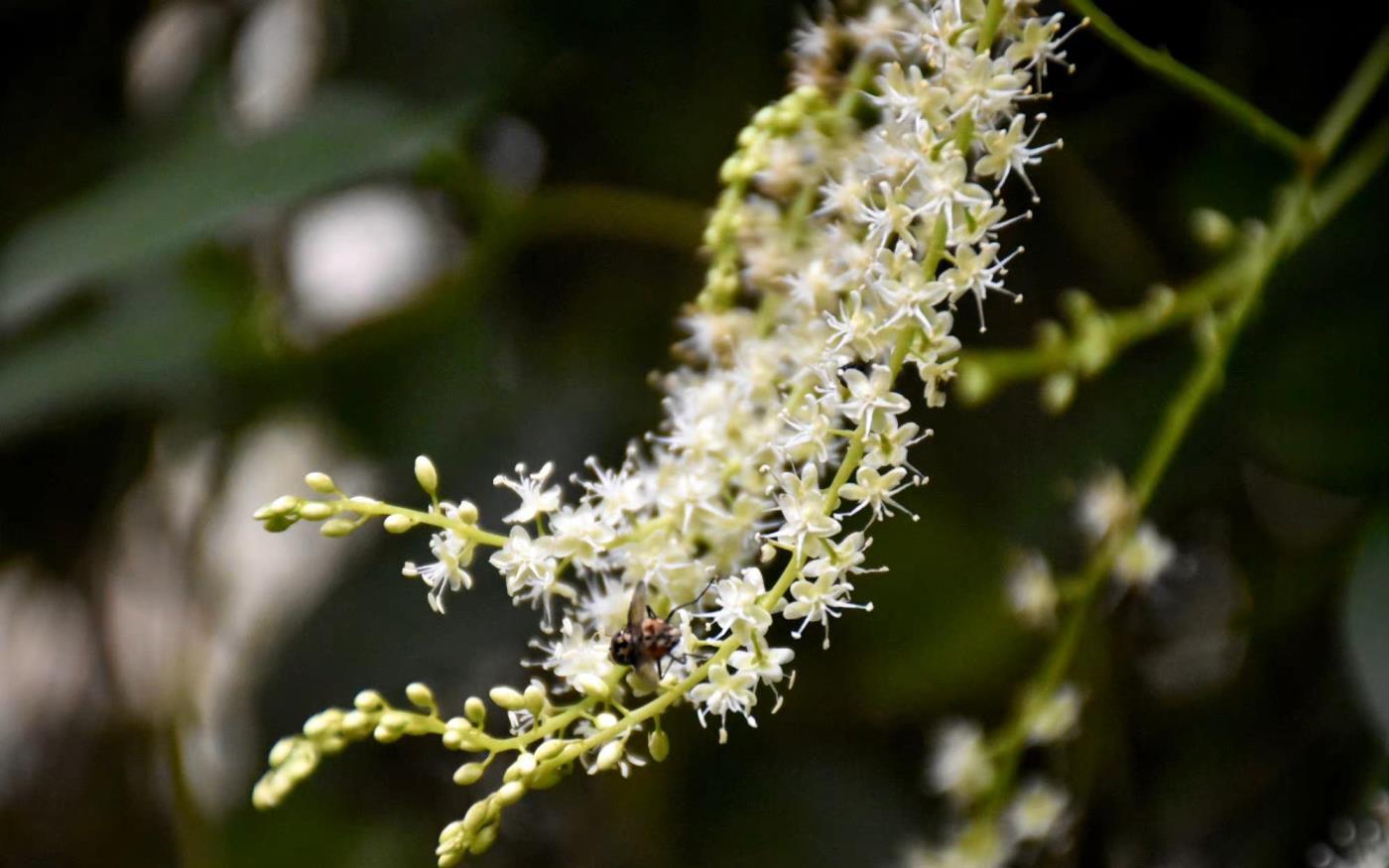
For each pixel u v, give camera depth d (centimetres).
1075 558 49
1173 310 46
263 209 48
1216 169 49
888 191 41
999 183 41
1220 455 49
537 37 51
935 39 41
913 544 50
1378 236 47
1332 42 49
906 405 40
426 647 53
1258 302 45
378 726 41
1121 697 50
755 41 51
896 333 41
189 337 52
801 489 40
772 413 42
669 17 52
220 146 50
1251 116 45
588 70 53
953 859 45
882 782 51
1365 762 49
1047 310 51
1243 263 46
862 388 40
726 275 43
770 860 51
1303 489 50
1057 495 49
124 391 51
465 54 51
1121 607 50
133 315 52
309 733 41
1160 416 49
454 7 52
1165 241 50
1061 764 49
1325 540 50
